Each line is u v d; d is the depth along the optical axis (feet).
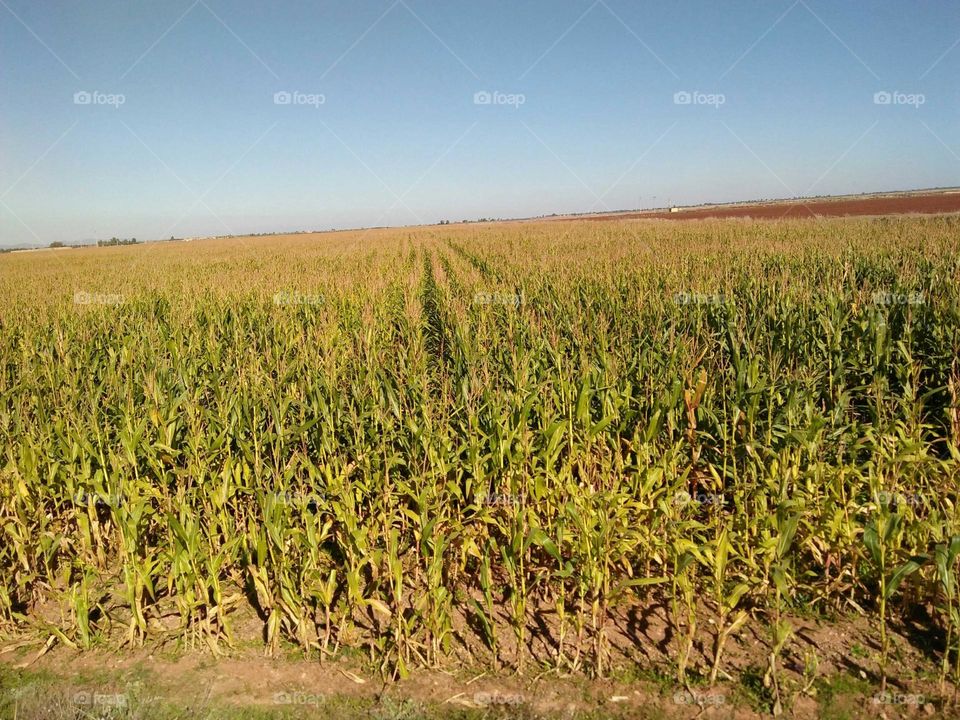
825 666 11.44
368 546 14.03
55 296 51.19
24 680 11.85
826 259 42.73
